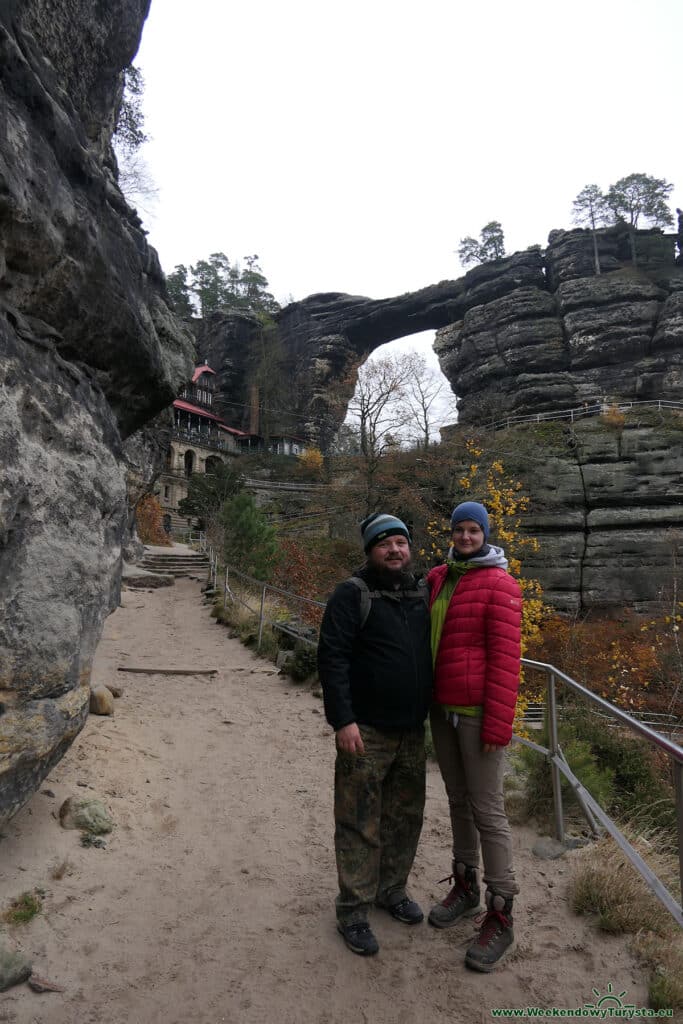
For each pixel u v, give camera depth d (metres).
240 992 2.35
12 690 2.84
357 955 2.56
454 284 59.03
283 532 35.03
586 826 3.71
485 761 2.56
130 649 8.98
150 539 28.03
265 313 74.19
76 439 3.36
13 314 2.90
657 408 36.44
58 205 3.10
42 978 2.38
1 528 2.66
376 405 34.62
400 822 2.82
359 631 2.66
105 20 4.26
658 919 2.65
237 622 10.80
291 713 6.27
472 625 2.60
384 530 2.67
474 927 2.74
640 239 49.50
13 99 2.75
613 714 2.72
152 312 5.27
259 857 3.46
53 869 3.12
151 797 4.15
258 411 62.44
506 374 48.53
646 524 30.64
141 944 2.64
